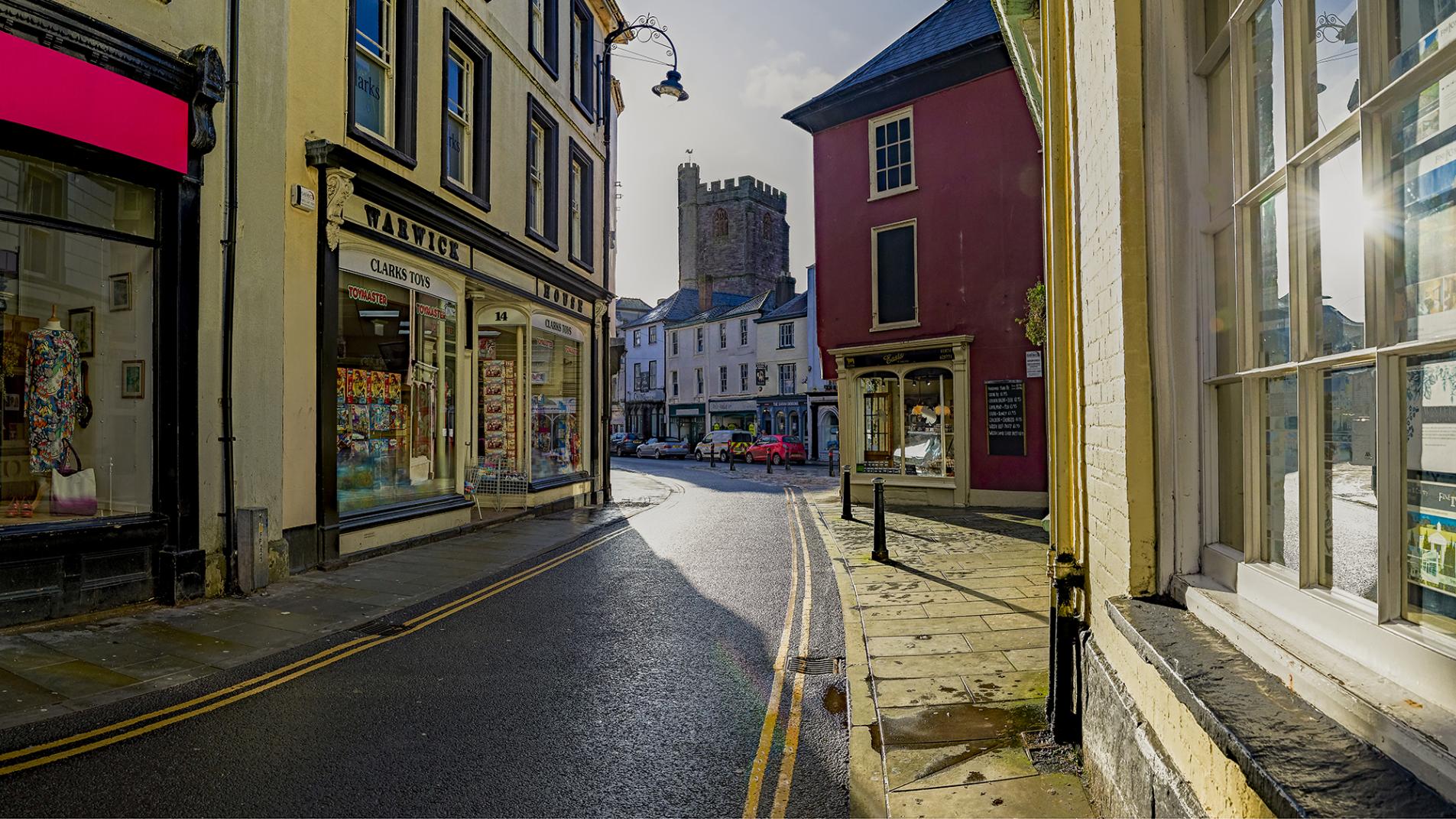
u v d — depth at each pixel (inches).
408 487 403.9
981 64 600.1
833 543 407.5
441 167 423.5
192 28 268.2
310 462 324.5
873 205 663.8
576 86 644.7
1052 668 156.1
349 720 166.1
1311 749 57.3
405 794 133.3
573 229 627.8
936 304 621.9
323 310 328.2
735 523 511.2
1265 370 82.1
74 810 125.3
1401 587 59.9
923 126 634.2
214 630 232.4
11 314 236.7
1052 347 165.3
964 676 189.8
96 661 200.2
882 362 634.2
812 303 1531.7
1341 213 67.3
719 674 199.3
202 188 270.8
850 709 171.3
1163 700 88.4
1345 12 66.5
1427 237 55.9
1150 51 109.0
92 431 253.0
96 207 249.0
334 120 339.6
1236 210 88.7
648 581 317.4
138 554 252.1
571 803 131.5
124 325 258.4
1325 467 72.6
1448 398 54.8
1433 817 47.0
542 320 553.6
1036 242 579.8
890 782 134.7
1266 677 74.3
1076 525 152.3
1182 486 106.7
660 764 147.1
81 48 233.8
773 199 2628.0
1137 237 110.8
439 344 431.2
